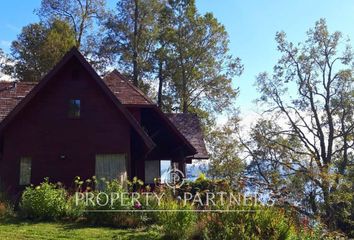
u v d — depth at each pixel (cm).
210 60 4278
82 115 2111
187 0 4309
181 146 2375
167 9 4338
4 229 1335
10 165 2028
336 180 2766
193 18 4247
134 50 4462
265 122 3909
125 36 4500
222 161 3950
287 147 3753
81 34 4572
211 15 4288
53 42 4259
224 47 4303
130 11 4506
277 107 3928
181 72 4325
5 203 1652
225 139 4028
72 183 2045
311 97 3866
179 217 1261
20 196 1945
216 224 1198
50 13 4525
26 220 1475
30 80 4328
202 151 2617
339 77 3812
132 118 2089
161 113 2370
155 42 4494
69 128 2092
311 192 2534
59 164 2058
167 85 4472
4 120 1995
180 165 2402
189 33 4278
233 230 1151
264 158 3775
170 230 1264
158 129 2466
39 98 2100
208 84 4306
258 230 1126
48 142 2069
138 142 2280
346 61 3800
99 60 4522
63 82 2123
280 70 3956
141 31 4497
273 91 3950
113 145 2102
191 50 4238
